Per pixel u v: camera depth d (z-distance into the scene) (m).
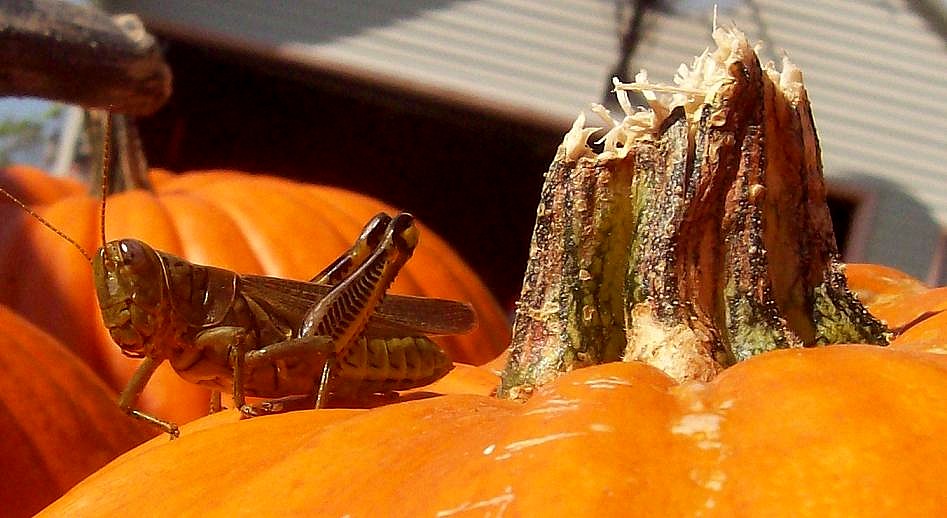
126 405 0.18
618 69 0.73
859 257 0.74
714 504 0.14
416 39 0.76
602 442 0.15
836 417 0.14
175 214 0.29
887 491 0.14
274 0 0.73
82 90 0.26
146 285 0.18
